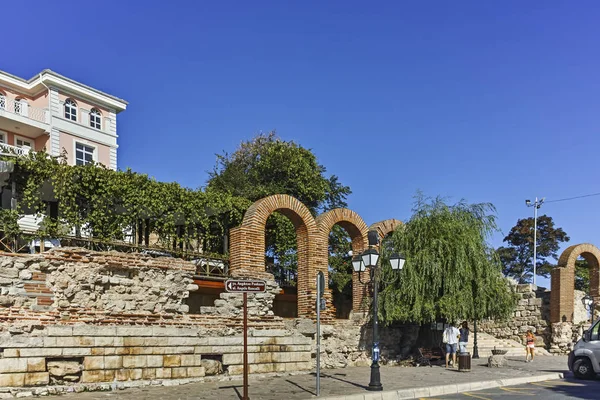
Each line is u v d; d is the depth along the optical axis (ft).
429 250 71.05
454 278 69.31
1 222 54.19
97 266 49.16
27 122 137.80
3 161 55.62
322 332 66.64
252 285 39.40
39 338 41.65
